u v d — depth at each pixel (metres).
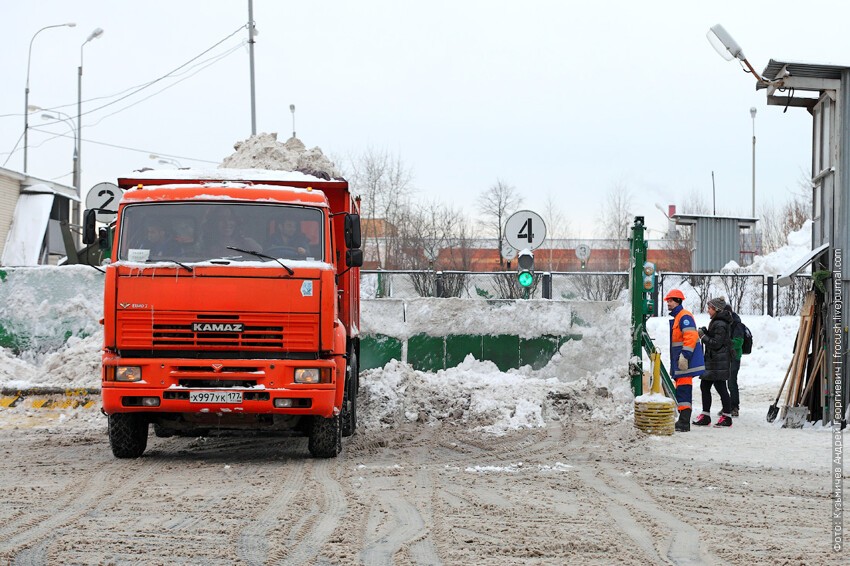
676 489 10.29
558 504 9.35
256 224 11.94
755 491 10.20
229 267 11.51
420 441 14.13
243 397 11.43
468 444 13.91
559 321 18.25
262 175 13.24
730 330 16.09
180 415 11.98
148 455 12.89
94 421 15.98
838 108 15.23
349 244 12.58
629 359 16.41
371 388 16.34
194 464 11.94
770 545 7.76
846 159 15.20
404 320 18.44
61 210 52.91
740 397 21.12
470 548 7.54
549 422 15.76
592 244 53.91
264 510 8.94
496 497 9.67
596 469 11.58
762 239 60.41
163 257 11.73
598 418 15.93
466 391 16.58
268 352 11.55
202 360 11.44
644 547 7.64
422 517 8.67
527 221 19.05
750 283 35.59
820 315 15.88
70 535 7.91
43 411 16.36
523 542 7.74
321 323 11.59
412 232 49.88
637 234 16.30
